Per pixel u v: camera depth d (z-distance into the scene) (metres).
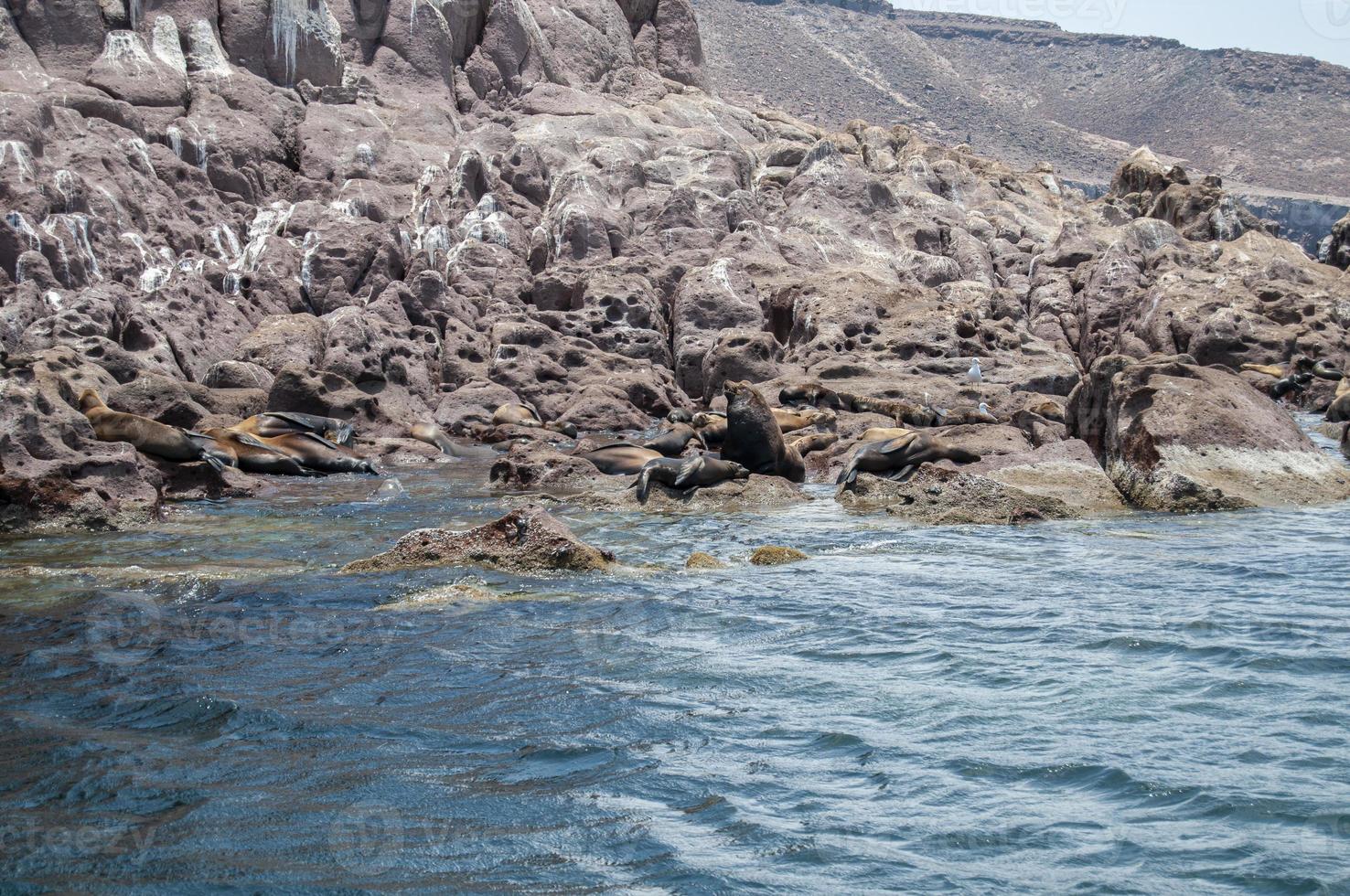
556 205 39.06
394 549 12.04
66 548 13.04
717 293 33.50
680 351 32.59
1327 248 54.19
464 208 38.16
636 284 33.69
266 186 37.03
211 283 31.14
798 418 23.39
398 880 5.23
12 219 28.31
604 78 50.66
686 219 39.69
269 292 30.91
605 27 52.34
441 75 44.94
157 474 16.17
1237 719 7.20
